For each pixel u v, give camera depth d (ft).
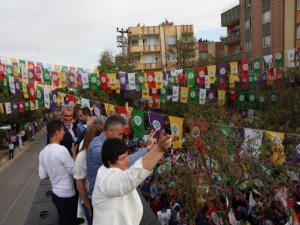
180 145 34.53
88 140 14.23
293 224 27.61
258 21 121.90
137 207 9.81
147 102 72.28
